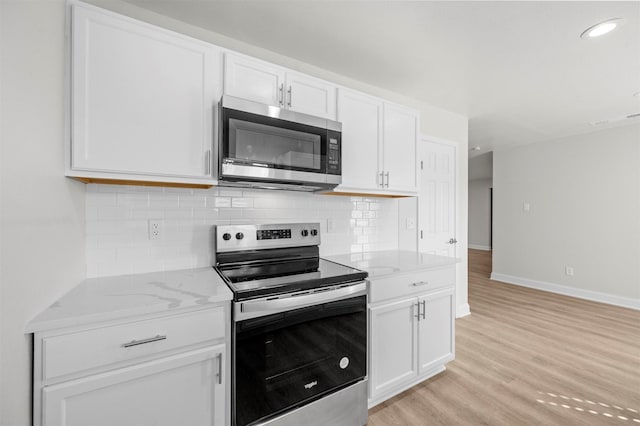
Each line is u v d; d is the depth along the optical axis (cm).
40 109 99
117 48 127
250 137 152
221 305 125
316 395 147
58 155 113
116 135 126
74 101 119
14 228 84
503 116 341
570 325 310
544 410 177
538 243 458
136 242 159
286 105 172
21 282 87
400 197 269
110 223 153
